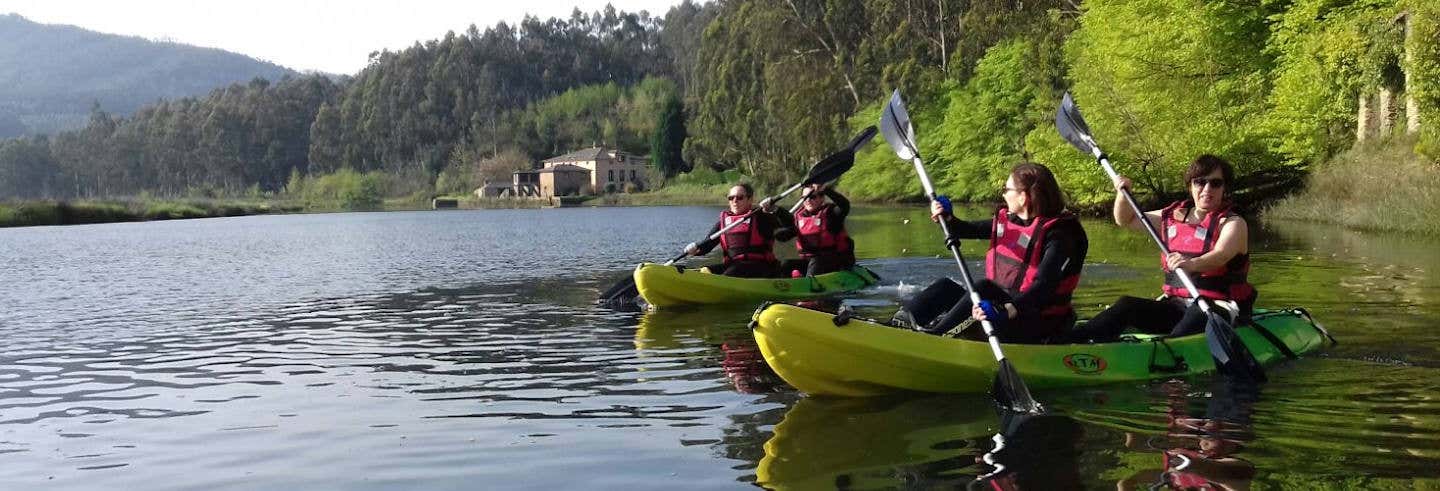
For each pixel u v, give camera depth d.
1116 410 5.03
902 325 5.88
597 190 107.25
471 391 6.06
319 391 6.20
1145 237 17.66
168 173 148.38
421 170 130.12
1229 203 6.27
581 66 148.62
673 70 146.38
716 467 4.30
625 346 7.59
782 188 63.69
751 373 6.36
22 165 153.12
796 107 55.06
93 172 152.75
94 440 5.12
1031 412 5.07
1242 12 23.64
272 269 17.34
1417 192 16.69
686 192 90.12
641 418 5.22
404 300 11.44
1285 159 23.20
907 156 7.56
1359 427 4.57
